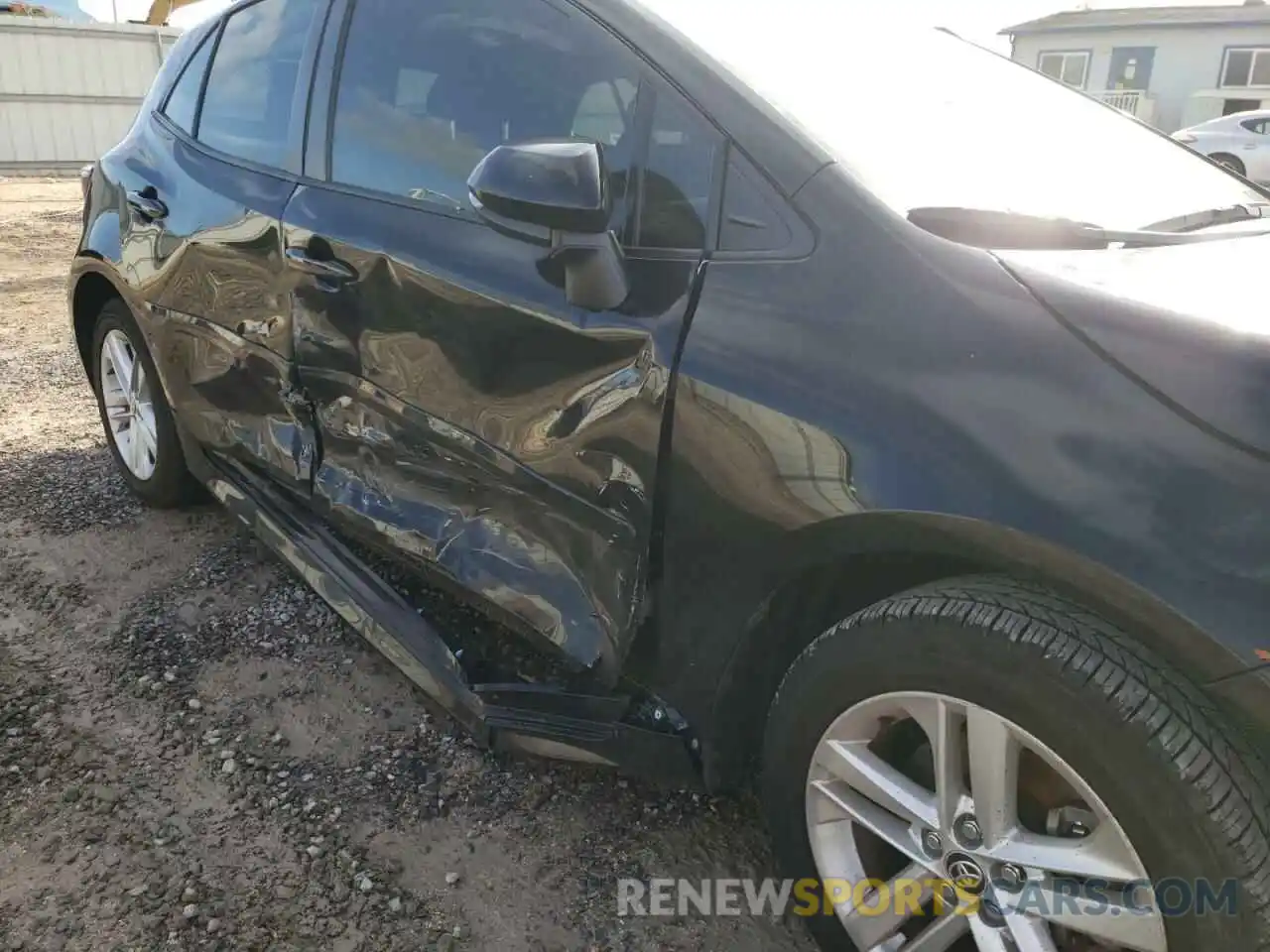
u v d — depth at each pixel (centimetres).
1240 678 128
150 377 361
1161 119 2778
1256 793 131
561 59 212
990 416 146
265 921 200
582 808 234
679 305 181
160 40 2152
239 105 314
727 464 171
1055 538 137
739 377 170
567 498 204
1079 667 137
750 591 174
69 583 332
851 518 155
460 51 235
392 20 257
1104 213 201
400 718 266
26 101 2041
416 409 237
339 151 264
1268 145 1803
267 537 304
